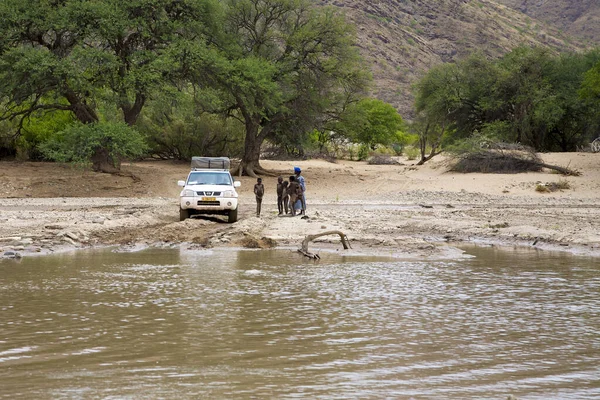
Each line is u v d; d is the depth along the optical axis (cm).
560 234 1938
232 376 636
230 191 2309
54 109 4725
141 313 924
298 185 2486
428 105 6569
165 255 1603
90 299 1027
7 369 653
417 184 4466
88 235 1934
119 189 4084
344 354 718
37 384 606
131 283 1181
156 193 4069
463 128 6850
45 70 3978
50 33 4362
